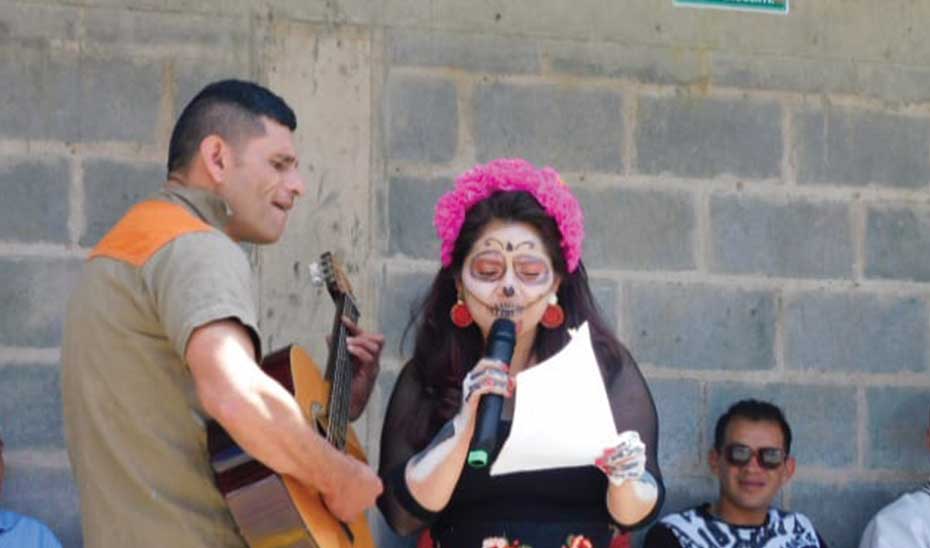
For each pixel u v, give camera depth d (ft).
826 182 25.73
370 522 23.58
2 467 22.30
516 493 17.22
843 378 25.61
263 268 23.40
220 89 16.90
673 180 25.11
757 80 25.55
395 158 24.07
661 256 24.99
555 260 17.90
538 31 24.72
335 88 23.90
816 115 25.75
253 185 16.69
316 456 15.01
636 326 24.85
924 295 25.99
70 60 23.22
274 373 16.76
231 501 14.96
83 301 15.85
